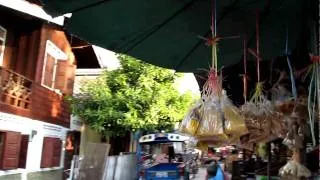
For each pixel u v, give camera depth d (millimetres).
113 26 2543
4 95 10242
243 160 5316
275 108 2771
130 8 2414
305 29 2744
